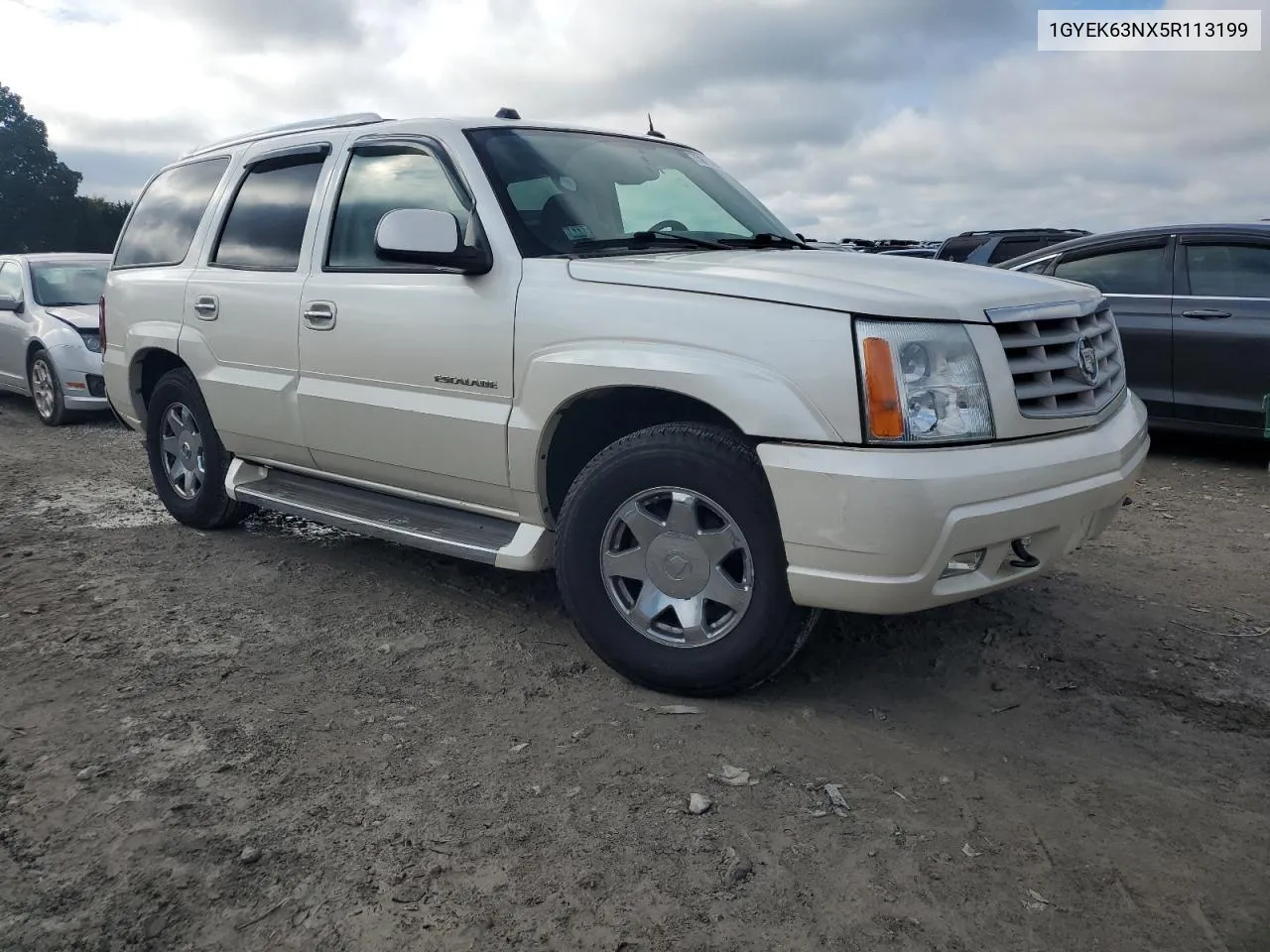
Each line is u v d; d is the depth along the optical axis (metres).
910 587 2.79
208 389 4.82
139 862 2.42
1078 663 3.55
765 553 2.98
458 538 3.78
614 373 3.16
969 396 2.83
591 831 2.54
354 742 3.01
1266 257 6.60
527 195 3.71
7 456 7.79
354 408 4.05
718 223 4.14
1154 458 7.20
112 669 3.54
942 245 13.01
